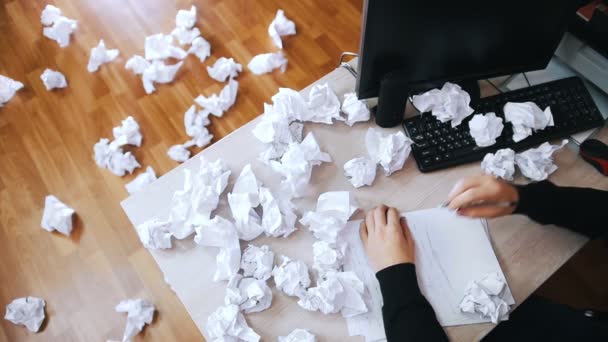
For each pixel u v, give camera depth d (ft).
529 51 2.68
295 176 2.58
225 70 5.65
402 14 2.29
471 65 2.69
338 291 2.30
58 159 5.42
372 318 2.31
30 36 6.21
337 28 5.93
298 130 2.81
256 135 2.77
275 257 2.48
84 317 4.70
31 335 4.65
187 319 4.63
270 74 5.68
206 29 6.03
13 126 5.65
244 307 2.35
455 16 2.36
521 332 2.81
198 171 2.74
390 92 2.48
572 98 2.73
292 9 6.08
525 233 2.46
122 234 5.02
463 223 2.49
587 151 2.60
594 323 2.73
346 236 2.50
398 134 2.62
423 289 2.34
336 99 2.84
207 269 2.47
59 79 5.84
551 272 2.37
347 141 2.78
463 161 2.64
